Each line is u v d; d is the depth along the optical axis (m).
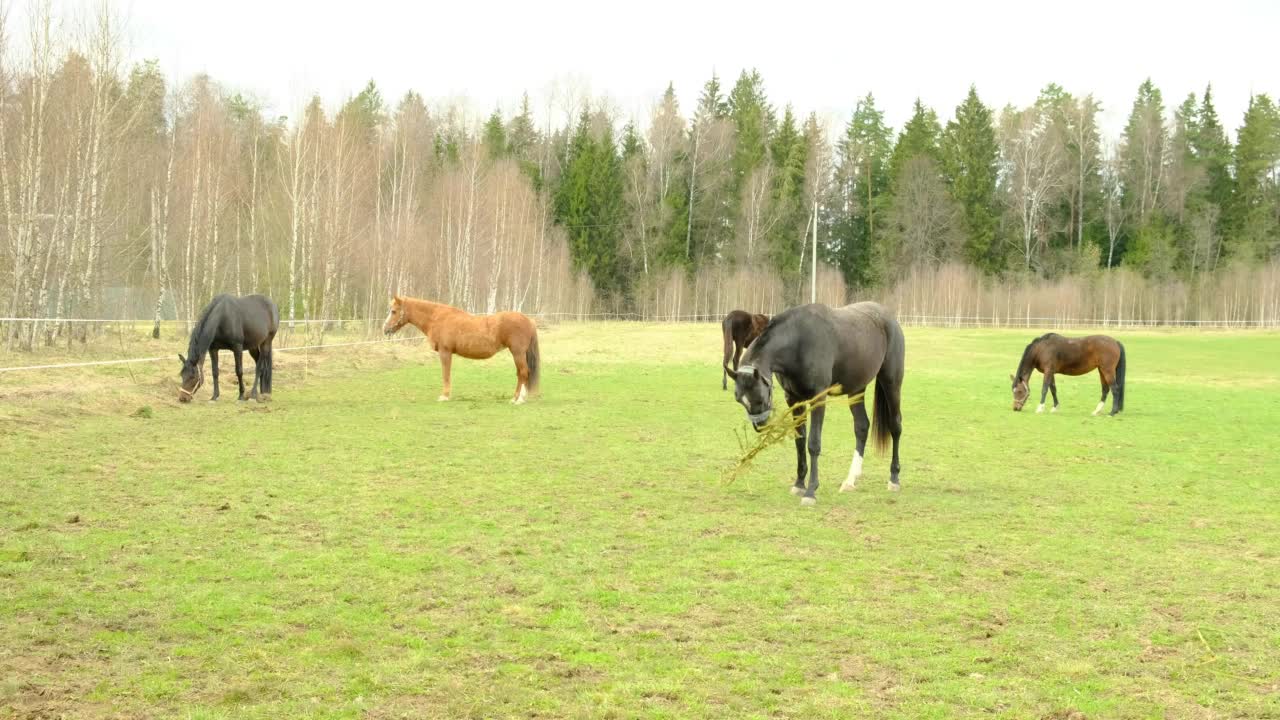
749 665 4.92
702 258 87.94
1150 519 8.72
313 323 38.16
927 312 76.50
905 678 4.79
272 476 9.95
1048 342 18.52
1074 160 94.81
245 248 44.47
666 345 41.41
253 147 46.44
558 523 8.12
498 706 4.34
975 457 12.66
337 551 6.98
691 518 8.47
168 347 26.20
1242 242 85.44
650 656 5.02
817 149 88.19
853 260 92.12
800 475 9.71
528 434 13.75
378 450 11.90
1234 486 10.55
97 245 27.33
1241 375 28.86
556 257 74.62
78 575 6.18
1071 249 88.94
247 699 4.35
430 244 49.84
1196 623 5.71
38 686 4.41
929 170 87.06
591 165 84.19
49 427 12.71
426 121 83.00
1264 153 91.81
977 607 5.97
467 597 5.97
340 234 39.66
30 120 24.08
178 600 5.74
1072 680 4.79
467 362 28.97
